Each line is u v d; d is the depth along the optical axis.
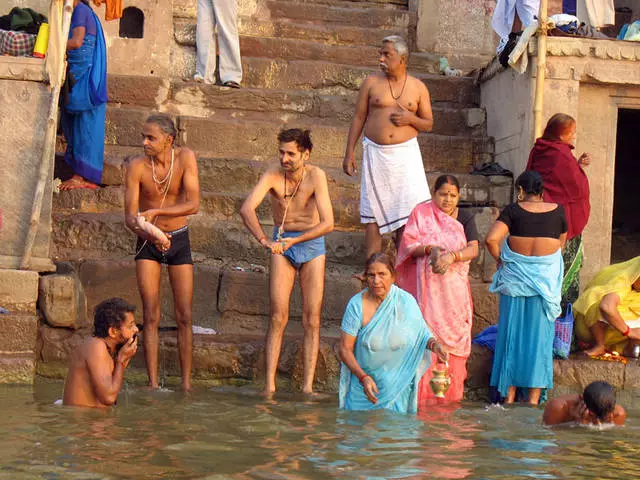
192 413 5.25
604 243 7.80
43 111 6.59
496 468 4.18
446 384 5.75
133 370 6.45
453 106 9.39
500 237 6.24
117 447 4.37
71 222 7.32
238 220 7.75
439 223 6.20
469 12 10.30
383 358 5.59
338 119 9.02
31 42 6.82
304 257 6.14
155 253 6.11
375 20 10.29
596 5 9.65
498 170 8.37
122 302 5.35
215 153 8.45
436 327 6.04
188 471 3.99
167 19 9.27
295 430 4.88
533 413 5.65
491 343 6.50
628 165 10.44
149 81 8.77
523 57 7.66
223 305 6.98
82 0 7.73
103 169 7.86
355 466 4.14
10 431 4.64
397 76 6.84
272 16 10.19
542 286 6.10
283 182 6.21
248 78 9.26
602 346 6.67
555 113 7.60
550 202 6.52
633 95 7.81
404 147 6.82
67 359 6.34
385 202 6.82
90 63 7.56
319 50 9.68
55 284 6.37
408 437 4.79
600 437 4.89
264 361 6.35
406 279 6.33
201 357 6.32
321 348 6.34
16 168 6.56
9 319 6.22
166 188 6.15
